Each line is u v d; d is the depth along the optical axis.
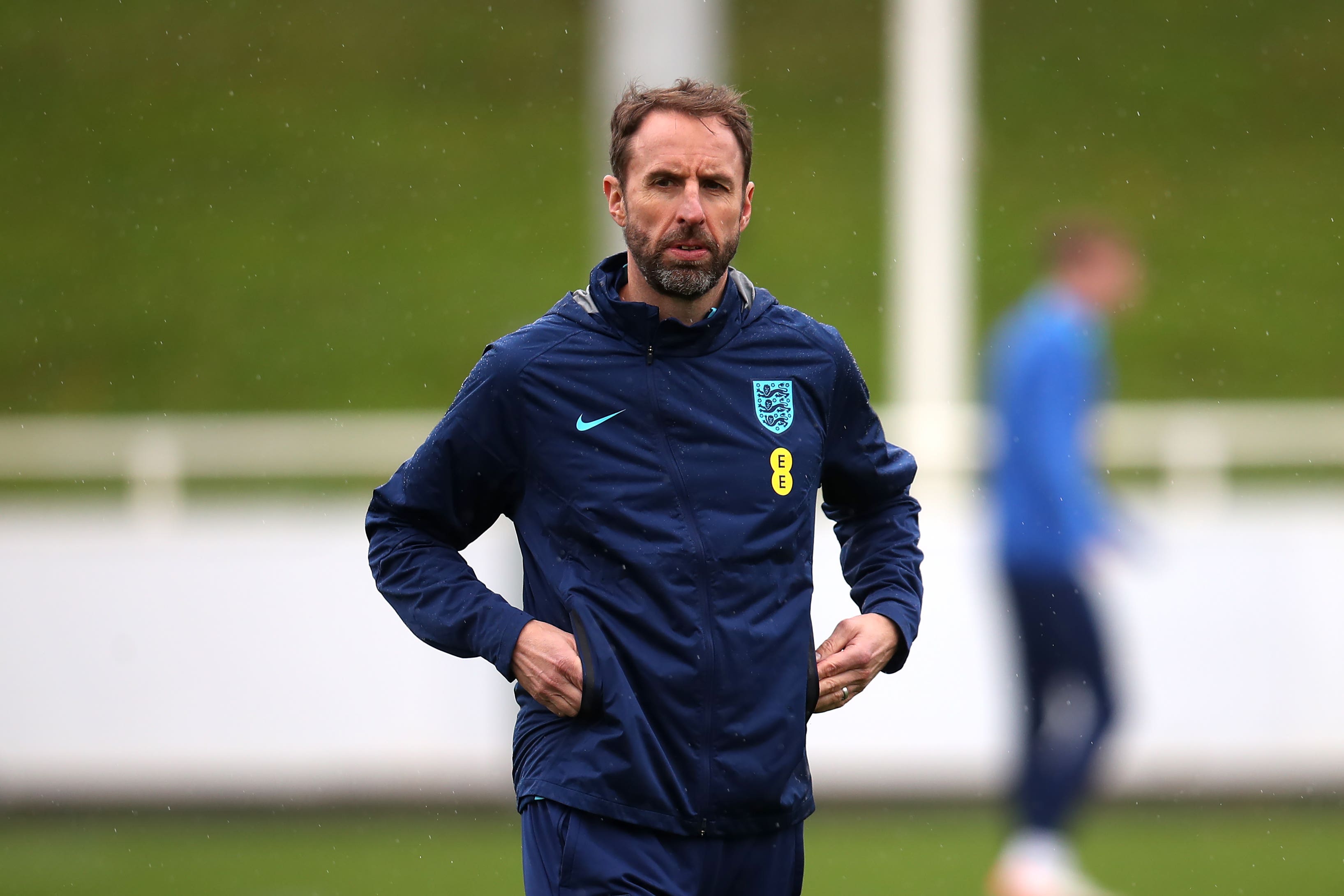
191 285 81.88
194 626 27.28
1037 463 22.00
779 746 10.07
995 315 73.50
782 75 95.44
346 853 24.39
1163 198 86.81
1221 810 27.14
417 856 24.16
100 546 27.36
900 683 27.28
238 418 66.88
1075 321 22.38
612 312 10.15
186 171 90.94
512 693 27.12
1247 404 69.81
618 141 10.26
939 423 29.45
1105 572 27.53
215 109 96.38
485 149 92.81
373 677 27.20
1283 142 92.56
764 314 10.52
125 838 25.50
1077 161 89.62
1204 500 31.50
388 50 102.06
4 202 89.38
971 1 83.94
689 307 10.30
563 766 10.08
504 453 10.25
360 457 46.88
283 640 27.27
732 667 9.92
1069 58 99.06
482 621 10.12
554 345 10.19
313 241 85.75
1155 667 27.42
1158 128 93.25
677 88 10.22
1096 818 26.62
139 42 103.38
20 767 26.98
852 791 27.19
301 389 72.69
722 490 10.03
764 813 10.12
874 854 24.20
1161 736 27.31
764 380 10.30
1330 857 23.86
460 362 75.12
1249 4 104.44
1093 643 21.95
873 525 11.41
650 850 9.95
